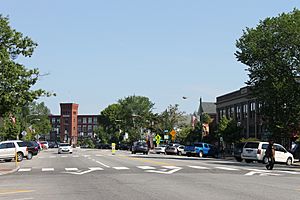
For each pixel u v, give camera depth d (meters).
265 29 50.16
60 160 45.25
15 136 78.56
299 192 16.83
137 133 135.88
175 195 15.64
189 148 62.34
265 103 50.94
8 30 40.38
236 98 90.94
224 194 15.98
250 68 50.72
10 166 35.44
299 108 48.88
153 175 24.88
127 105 154.25
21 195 16.08
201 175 25.09
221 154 73.19
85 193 16.39
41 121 149.50
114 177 23.53
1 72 39.44
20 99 40.38
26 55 41.41
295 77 48.97
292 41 48.84
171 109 111.75
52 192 16.86
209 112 120.62
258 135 80.38
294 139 56.44
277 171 30.59
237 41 51.38
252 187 18.59
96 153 72.50
